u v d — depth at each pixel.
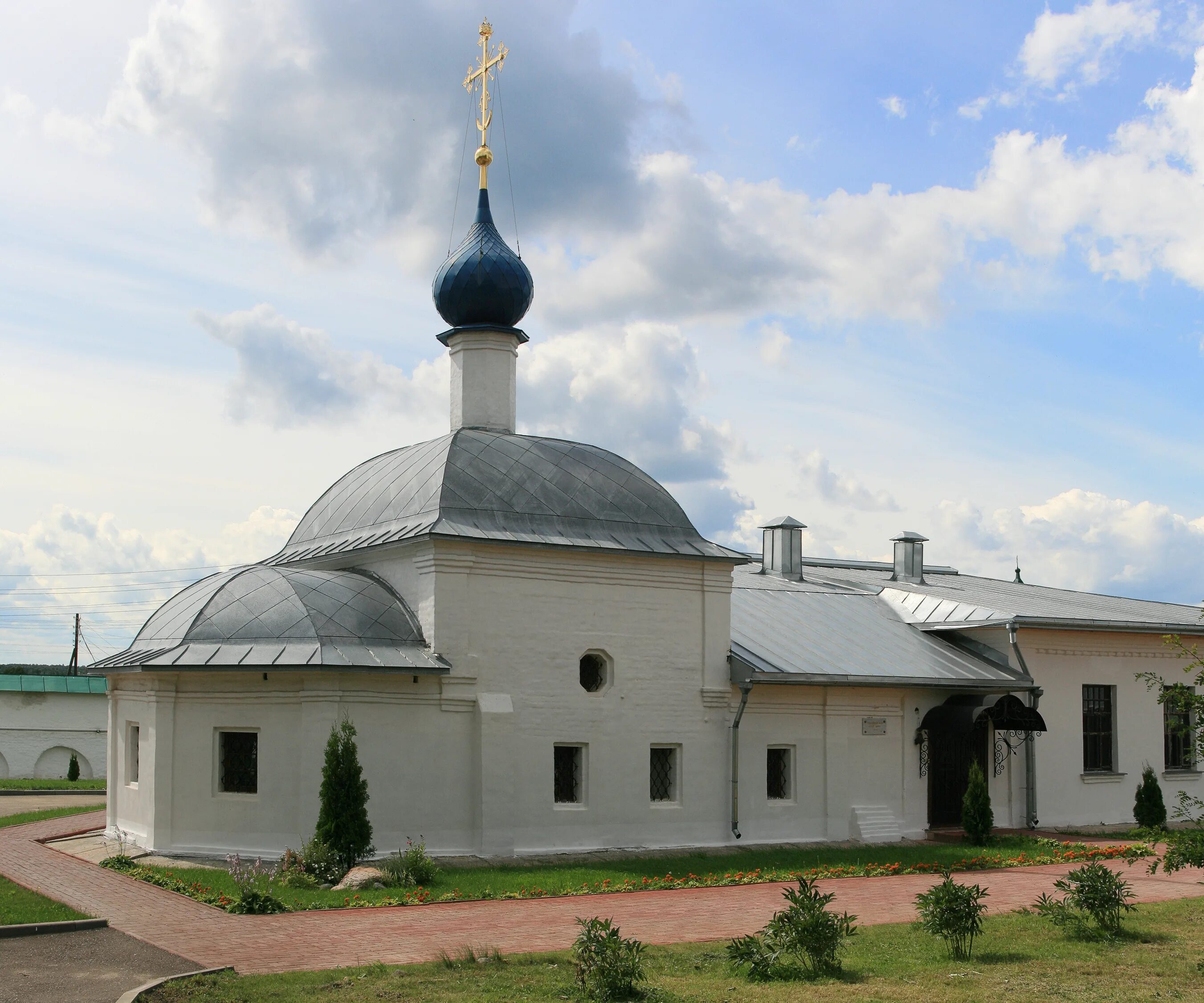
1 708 48.69
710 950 15.00
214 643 22.59
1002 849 26.58
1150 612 36.97
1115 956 14.69
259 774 22.12
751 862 23.59
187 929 15.88
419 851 20.42
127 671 22.73
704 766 25.78
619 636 24.98
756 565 39.44
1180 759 34.22
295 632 22.34
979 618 31.44
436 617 22.94
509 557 23.83
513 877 20.94
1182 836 14.47
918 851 26.02
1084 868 16.83
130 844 23.48
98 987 12.34
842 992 12.69
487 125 28.83
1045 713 31.55
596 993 12.21
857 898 19.75
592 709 24.45
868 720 28.12
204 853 22.28
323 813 20.89
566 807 23.98
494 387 28.03
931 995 12.59
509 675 23.58
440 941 15.38
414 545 23.56
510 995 12.32
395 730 22.42
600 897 19.39
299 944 15.02
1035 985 13.10
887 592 34.78
